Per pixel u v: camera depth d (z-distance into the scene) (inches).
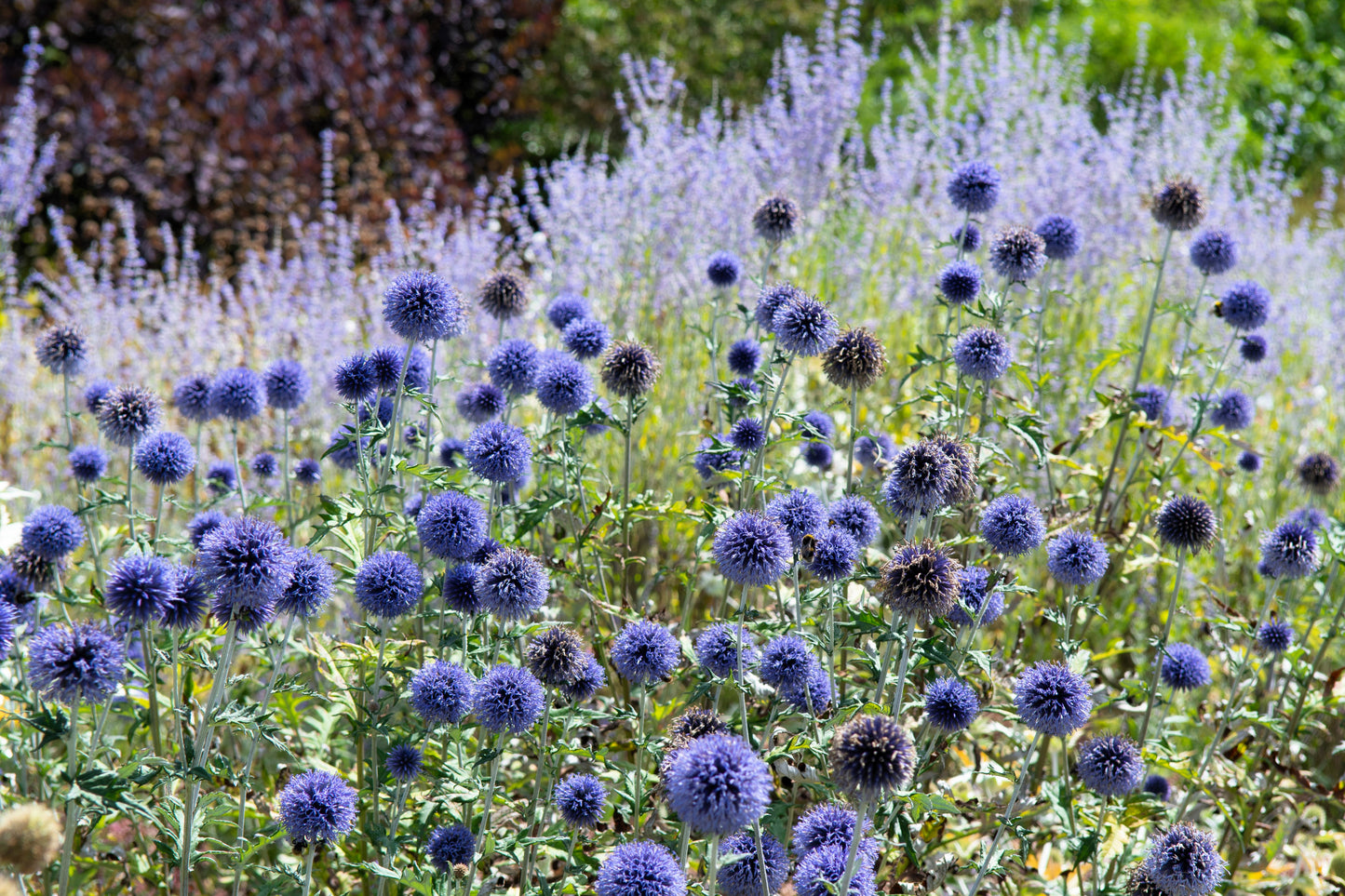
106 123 472.1
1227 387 249.4
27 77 369.4
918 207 297.6
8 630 132.2
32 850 99.7
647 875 114.4
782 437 161.0
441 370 244.7
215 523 171.9
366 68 514.6
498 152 546.0
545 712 139.3
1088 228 272.1
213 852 132.3
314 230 341.4
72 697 119.4
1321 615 207.0
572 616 198.1
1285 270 328.5
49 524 146.0
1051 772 189.6
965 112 347.3
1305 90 783.1
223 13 536.7
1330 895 168.1
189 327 309.9
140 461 160.6
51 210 333.4
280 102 498.3
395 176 490.6
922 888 145.2
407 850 153.0
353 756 171.8
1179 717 180.2
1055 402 245.9
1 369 280.5
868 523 158.1
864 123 552.1
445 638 144.8
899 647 159.0
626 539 177.9
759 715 161.3
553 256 279.0
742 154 287.7
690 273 264.2
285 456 185.6
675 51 589.9
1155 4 741.9
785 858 130.1
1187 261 288.7
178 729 133.2
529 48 572.1
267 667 162.9
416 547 171.3
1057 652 210.8
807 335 156.0
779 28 623.2
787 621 168.9
